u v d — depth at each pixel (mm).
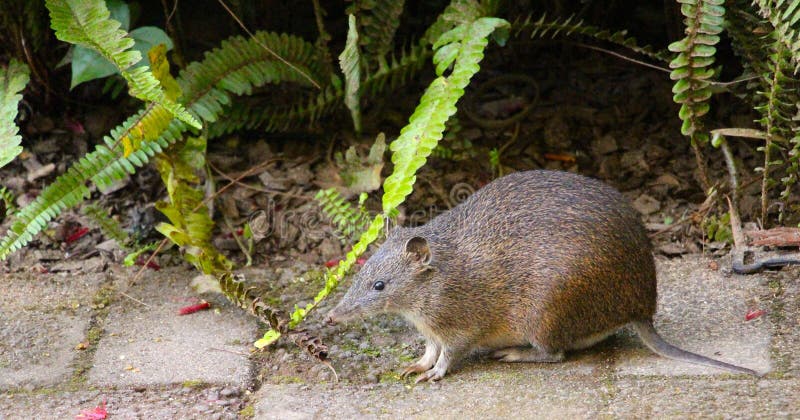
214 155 7836
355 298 5648
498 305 5652
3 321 6219
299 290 6656
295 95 8219
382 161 7309
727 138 7781
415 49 7598
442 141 7820
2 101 6863
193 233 6570
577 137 7996
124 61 5988
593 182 5852
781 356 5551
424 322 5648
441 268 5598
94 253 7066
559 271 5531
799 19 6039
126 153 6223
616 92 8422
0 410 5309
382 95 8430
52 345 5969
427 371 5641
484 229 5711
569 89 8500
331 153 7891
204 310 6398
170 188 6508
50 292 6602
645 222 7215
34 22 7438
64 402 5383
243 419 5227
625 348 5848
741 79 6723
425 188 7582
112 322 6246
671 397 5211
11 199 6996
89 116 8070
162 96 5859
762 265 6500
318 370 5707
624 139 7945
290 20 9000
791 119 6383
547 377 5551
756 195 7273
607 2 8711
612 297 5566
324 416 5215
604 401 5227
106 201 7488
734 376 5398
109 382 5586
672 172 7617
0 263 6926
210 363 5785
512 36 8742
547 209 5676
